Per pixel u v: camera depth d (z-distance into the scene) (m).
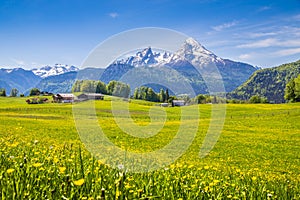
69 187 4.06
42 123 59.31
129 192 4.27
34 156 7.11
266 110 105.06
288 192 6.39
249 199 5.48
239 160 32.22
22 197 3.62
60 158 6.58
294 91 162.50
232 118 86.19
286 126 69.06
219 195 5.27
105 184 4.62
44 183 4.33
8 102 136.38
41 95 184.62
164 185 5.50
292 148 42.03
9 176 4.27
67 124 58.75
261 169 26.97
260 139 49.94
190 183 6.18
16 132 39.38
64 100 117.06
